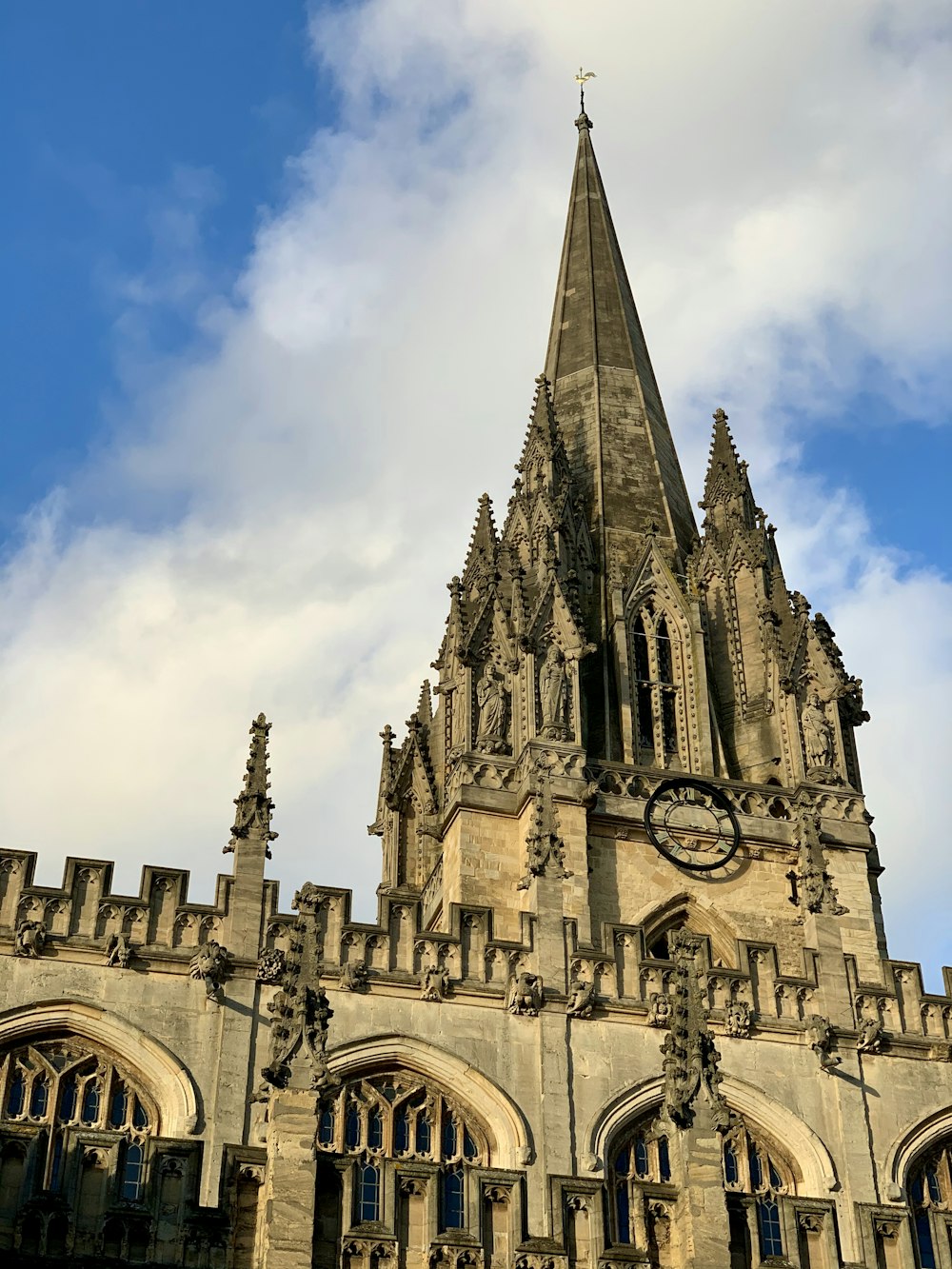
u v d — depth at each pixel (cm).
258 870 6197
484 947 6353
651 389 9631
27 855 6034
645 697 8231
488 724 7575
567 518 8512
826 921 6762
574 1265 4888
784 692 7988
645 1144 6112
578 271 10044
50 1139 4638
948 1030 6638
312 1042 4488
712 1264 4566
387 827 8575
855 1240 5891
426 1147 5941
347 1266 4528
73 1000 5797
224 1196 4475
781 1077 6344
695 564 8650
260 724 6519
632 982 6419
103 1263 4250
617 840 7419
